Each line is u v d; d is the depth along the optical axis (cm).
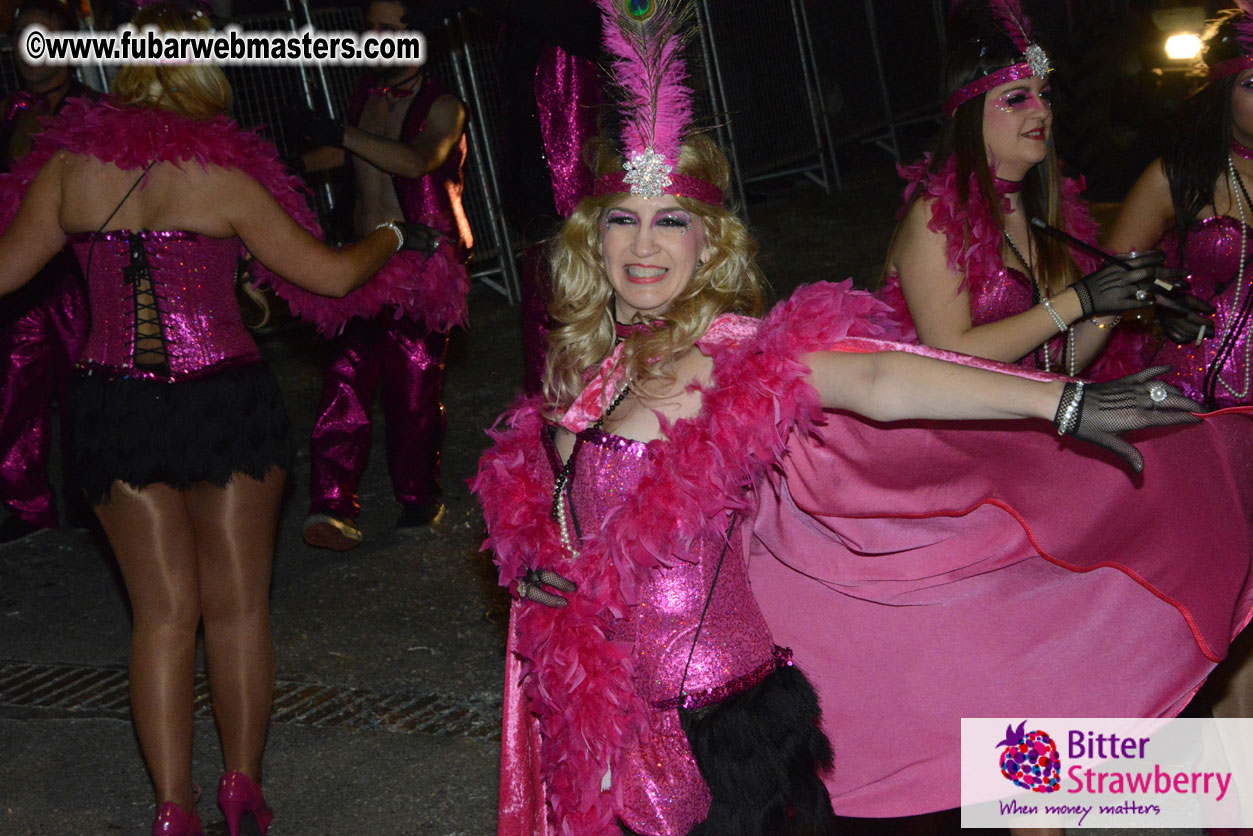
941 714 300
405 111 535
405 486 559
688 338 242
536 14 456
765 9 1072
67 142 321
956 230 322
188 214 322
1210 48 334
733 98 1048
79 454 324
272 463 336
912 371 219
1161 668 291
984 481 272
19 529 580
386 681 441
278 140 815
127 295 322
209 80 328
